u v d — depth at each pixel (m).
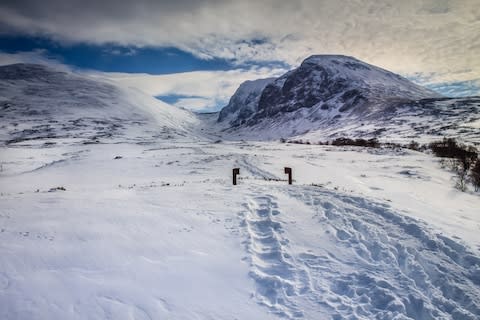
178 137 123.88
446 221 10.88
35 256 7.30
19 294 5.91
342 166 31.06
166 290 6.42
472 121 81.25
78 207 11.17
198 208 11.27
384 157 37.94
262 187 14.63
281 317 5.84
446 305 6.25
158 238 8.65
